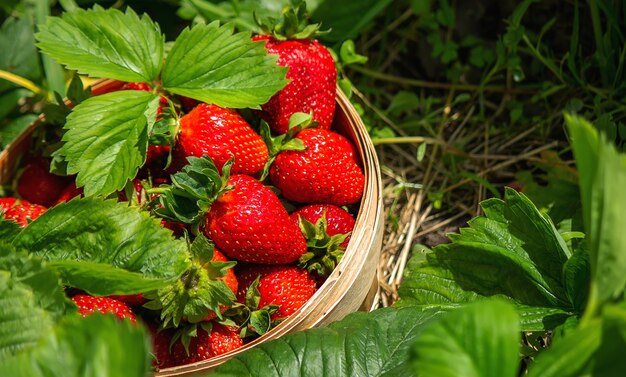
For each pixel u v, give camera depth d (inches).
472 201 23.2
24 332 15.9
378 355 17.1
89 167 18.6
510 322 13.0
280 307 18.6
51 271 16.1
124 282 16.8
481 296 18.8
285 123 19.7
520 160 23.5
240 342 18.5
